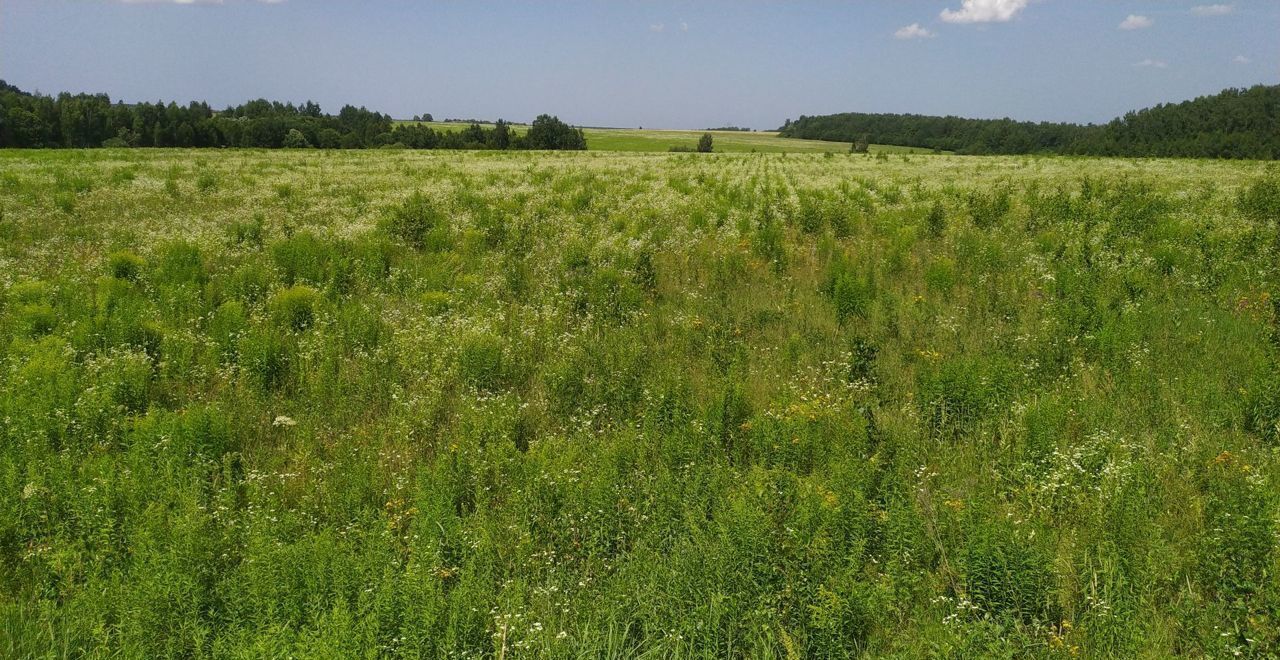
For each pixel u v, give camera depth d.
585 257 12.90
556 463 5.80
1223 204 19.05
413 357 8.17
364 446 6.34
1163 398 6.63
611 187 25.27
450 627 3.77
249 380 7.62
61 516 5.21
